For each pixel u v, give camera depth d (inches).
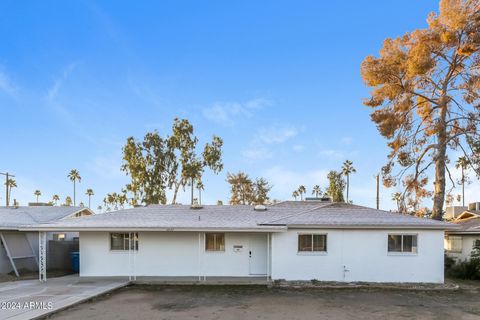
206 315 420.5
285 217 687.7
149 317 409.7
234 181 2034.9
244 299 509.7
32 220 810.8
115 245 689.6
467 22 917.2
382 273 641.0
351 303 490.9
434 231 645.3
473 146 948.0
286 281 637.3
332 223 643.5
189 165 1676.9
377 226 641.0
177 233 691.4
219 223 659.4
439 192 973.2
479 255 754.2
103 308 449.1
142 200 1647.4
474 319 412.8
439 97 1029.2
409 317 419.8
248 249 687.1
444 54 992.2
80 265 682.2
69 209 946.1
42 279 646.5
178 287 597.0
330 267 643.5
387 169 1076.5
